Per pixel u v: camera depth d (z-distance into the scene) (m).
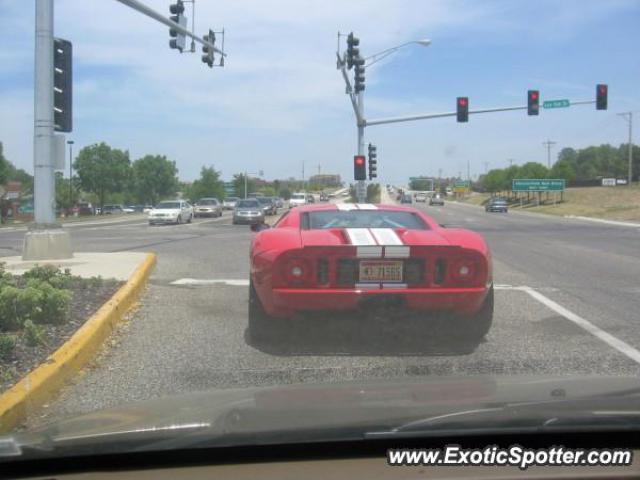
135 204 93.62
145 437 2.97
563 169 100.75
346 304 5.93
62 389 5.39
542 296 9.74
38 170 12.80
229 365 5.97
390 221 6.93
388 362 6.03
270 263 5.97
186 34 19.12
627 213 50.72
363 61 28.56
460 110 31.72
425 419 3.13
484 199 109.06
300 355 6.29
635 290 10.41
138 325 7.70
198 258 14.90
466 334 6.75
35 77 12.65
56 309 7.00
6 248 20.52
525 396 3.57
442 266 6.00
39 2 12.50
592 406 3.31
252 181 135.12
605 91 30.41
